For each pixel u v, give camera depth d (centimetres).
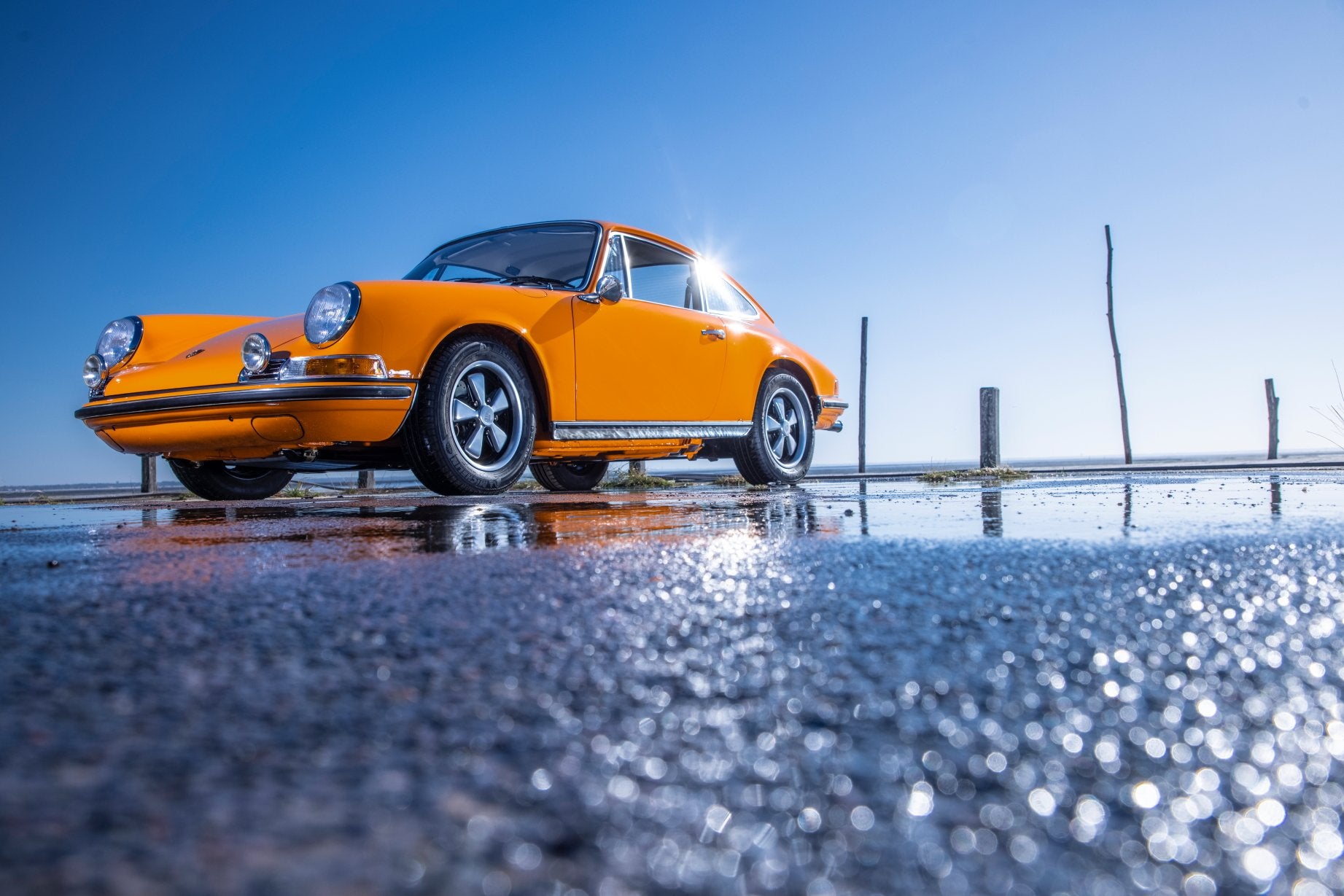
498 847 43
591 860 42
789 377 530
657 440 441
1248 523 201
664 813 47
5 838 44
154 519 300
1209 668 78
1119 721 63
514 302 377
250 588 126
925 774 53
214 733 61
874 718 64
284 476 454
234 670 79
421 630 95
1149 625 96
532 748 58
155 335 381
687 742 59
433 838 44
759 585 122
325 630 96
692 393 455
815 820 46
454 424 357
